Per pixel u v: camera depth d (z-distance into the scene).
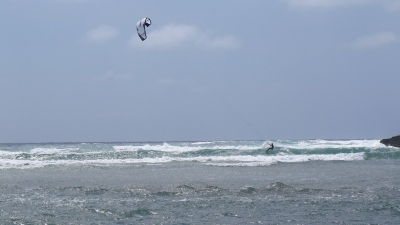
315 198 22.44
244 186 26.58
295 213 19.12
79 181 28.73
